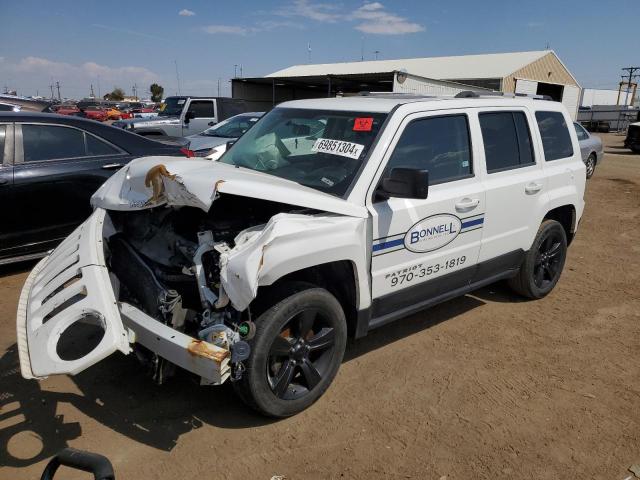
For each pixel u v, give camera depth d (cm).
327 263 348
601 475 296
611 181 1448
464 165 425
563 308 532
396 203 367
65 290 298
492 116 454
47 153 563
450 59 4019
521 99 493
